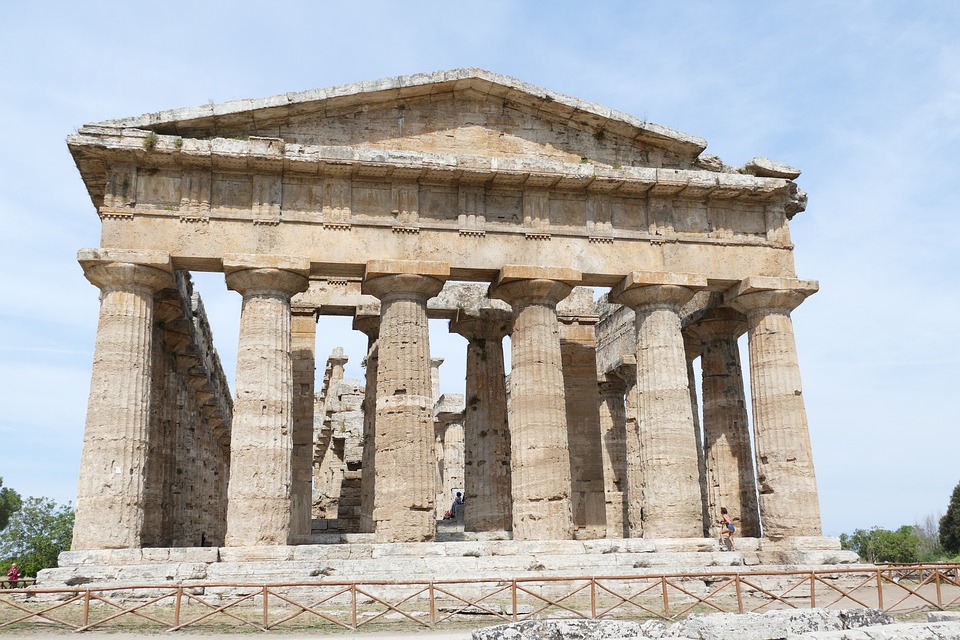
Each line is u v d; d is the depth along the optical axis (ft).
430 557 92.84
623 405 155.43
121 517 90.99
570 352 139.44
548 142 112.27
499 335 139.44
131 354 95.91
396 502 98.37
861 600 90.33
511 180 108.47
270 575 86.99
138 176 100.48
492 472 132.57
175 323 119.65
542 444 103.91
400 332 103.45
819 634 51.42
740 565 99.40
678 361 109.40
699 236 113.80
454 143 109.40
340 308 132.16
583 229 110.73
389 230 105.60
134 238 98.53
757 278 111.86
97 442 92.22
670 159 115.75
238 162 101.71
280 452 97.19
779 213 117.19
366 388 134.92
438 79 107.65
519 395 106.32
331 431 187.62
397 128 108.37
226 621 73.92
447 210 108.27
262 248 101.60
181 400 132.98
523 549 96.99
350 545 94.79
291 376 101.60
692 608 84.28
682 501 104.63
